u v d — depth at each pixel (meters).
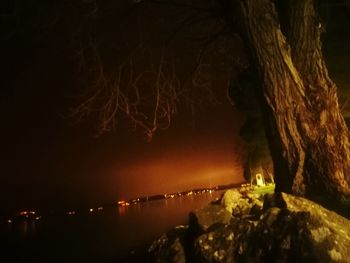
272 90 10.65
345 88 16.09
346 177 10.08
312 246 7.02
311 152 10.29
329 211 8.59
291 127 10.50
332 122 10.51
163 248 10.30
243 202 11.14
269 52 10.68
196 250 8.53
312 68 10.88
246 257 7.76
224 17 12.71
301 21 11.02
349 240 7.26
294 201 8.71
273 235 7.64
